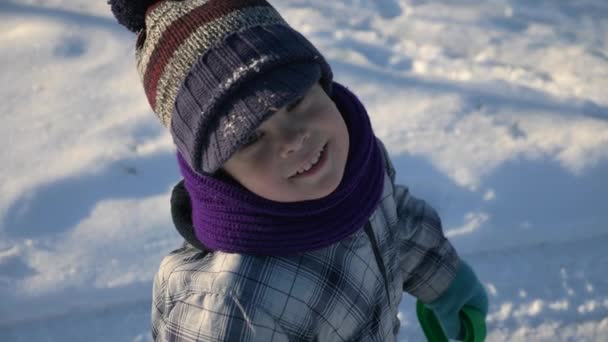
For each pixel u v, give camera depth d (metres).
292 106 0.99
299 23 3.17
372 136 1.13
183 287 1.10
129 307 2.20
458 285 1.47
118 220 2.30
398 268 1.35
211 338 1.04
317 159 1.01
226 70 0.92
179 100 0.95
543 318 2.23
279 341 1.08
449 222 2.33
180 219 1.15
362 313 1.20
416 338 2.18
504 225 2.34
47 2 3.19
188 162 1.02
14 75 2.85
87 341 2.12
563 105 2.75
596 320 2.24
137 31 1.11
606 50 3.14
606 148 2.54
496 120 2.67
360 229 1.21
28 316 2.12
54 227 2.27
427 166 2.47
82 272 2.16
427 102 2.74
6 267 2.15
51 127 2.62
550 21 3.31
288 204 1.02
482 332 1.49
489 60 3.02
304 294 1.10
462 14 3.31
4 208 2.30
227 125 0.91
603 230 2.40
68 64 2.90
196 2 1.00
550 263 2.35
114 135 2.59
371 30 3.17
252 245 1.04
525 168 2.47
